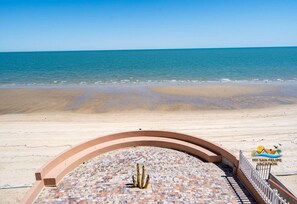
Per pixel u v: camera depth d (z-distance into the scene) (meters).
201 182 8.80
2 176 10.35
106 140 11.91
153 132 12.61
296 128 16.16
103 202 7.66
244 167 8.71
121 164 10.21
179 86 33.22
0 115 20.20
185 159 10.68
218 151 10.52
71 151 10.28
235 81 37.31
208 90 29.98
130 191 8.25
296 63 62.47
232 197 7.92
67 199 7.84
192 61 75.50
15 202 8.46
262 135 15.02
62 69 56.56
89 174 9.39
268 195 7.06
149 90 30.38
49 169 8.97
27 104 23.84
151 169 9.77
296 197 7.39
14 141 14.35
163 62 73.31
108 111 21.31
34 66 64.69
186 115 19.73
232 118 18.66
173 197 7.89
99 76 44.34
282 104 22.97
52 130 16.27
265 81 36.66
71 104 23.73
